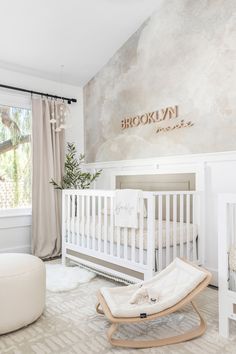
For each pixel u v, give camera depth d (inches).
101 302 78.8
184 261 90.3
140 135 147.2
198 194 118.3
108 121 165.2
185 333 76.0
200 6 122.6
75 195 137.6
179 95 130.1
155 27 139.9
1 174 152.1
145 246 100.3
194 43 124.6
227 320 75.6
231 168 113.0
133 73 151.1
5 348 70.5
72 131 178.4
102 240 118.0
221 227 77.3
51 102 164.9
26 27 131.5
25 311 78.9
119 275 108.9
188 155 125.5
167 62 135.0
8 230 152.6
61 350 69.7
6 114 154.3
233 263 74.0
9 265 82.5
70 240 138.1
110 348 70.7
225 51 114.1
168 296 79.7
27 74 159.9
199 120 122.6
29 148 161.6
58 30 136.7
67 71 164.9
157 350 70.0
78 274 123.5
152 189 139.6
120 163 156.6
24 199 159.3
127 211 103.4
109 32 145.9
